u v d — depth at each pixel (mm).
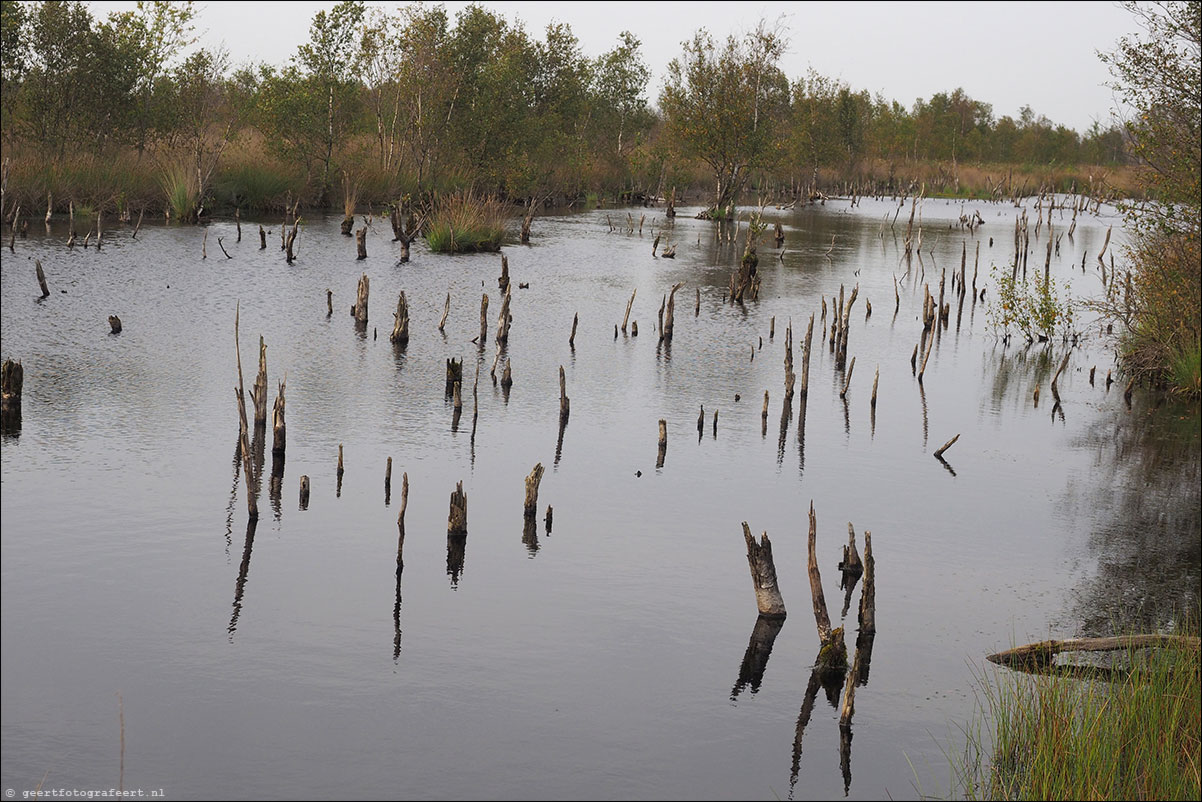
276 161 52156
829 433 18750
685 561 12898
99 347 22078
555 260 39156
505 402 19641
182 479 14750
